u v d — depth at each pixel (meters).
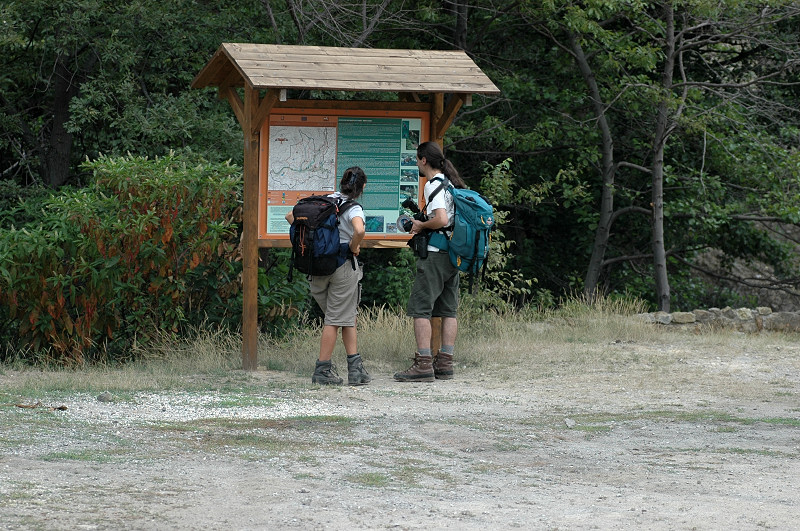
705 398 8.93
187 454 6.10
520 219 24.78
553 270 25.47
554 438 7.06
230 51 10.02
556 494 5.40
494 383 9.70
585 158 21.70
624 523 4.76
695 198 22.23
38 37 18.70
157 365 10.49
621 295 23.17
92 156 18.86
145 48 18.28
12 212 14.62
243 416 7.52
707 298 26.25
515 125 22.20
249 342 10.20
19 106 20.05
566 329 13.79
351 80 9.84
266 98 9.81
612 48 19.91
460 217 9.45
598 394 9.10
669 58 20.09
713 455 6.53
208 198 11.28
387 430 7.16
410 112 10.54
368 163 10.46
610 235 24.59
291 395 8.66
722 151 21.02
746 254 25.20
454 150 21.42
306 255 9.12
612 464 6.23
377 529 4.58
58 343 10.89
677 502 5.23
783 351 12.36
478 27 22.08
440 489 5.47
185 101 17.53
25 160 19.52
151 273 11.25
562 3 20.09
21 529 4.35
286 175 10.24
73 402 7.83
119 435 6.58
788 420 7.80
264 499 5.07
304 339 11.91
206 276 11.70
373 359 10.99
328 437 6.84
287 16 18.77
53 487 5.12
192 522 4.60
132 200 11.05
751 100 21.50
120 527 4.46
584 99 21.78
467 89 10.02
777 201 21.08
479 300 13.62
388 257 20.38
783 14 19.59
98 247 10.85
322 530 4.54
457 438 6.97
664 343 13.00
